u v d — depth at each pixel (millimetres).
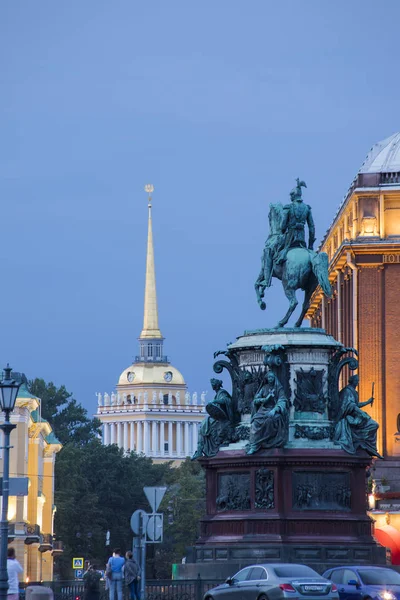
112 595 144000
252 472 156250
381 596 133000
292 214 165875
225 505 158750
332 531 155000
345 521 155500
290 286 164375
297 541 153500
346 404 160000
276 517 154000
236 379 163375
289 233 166250
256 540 153875
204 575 155000
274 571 131750
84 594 154375
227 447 160000
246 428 159750
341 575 138375
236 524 156375
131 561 145125
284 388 159625
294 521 154625
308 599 128750
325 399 160250
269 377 157250
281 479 155500
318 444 156750
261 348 160625
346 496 157125
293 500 155375
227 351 164500
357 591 135250
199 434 163750
